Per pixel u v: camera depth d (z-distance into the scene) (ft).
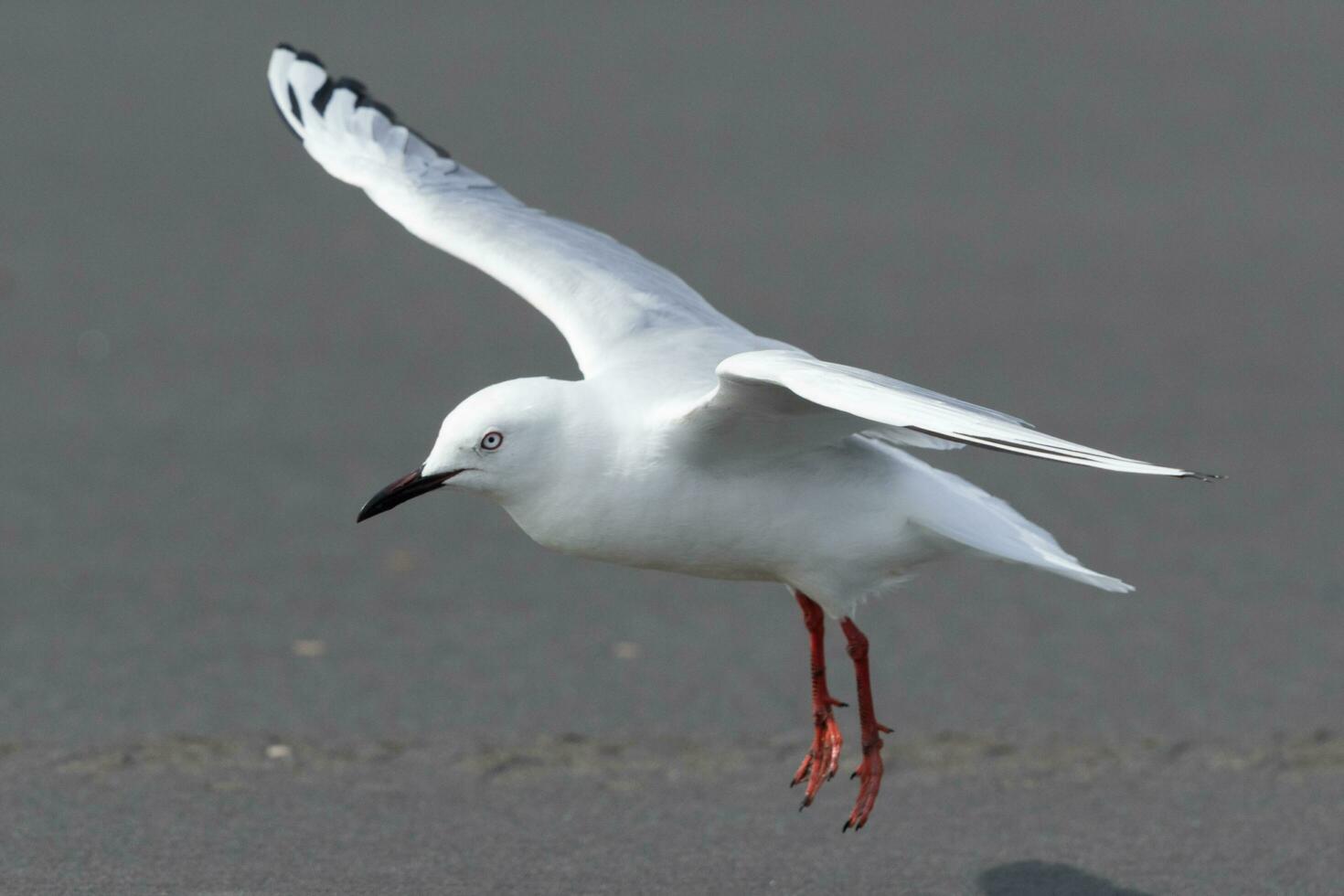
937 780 32.63
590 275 32.37
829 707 30.35
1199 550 44.50
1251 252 75.25
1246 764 33.17
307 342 61.93
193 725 34.30
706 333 30.76
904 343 62.18
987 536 27.53
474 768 32.78
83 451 50.98
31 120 97.71
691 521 27.71
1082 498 48.29
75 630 38.96
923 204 83.82
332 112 37.17
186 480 48.85
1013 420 23.73
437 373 58.59
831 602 28.63
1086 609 40.91
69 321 63.67
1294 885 28.68
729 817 31.07
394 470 49.75
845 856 29.63
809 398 23.44
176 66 113.39
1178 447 51.83
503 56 118.42
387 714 35.01
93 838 29.63
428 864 28.99
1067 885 28.66
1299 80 112.27
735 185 86.58
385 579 42.52
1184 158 93.15
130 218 79.05
